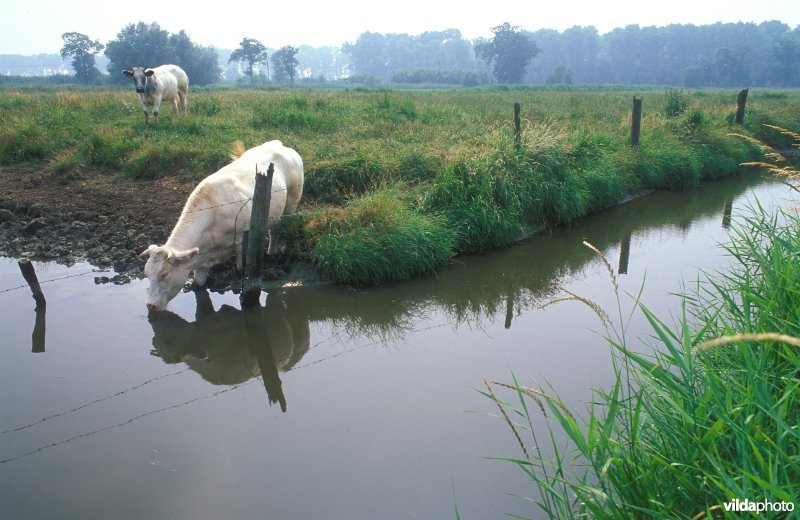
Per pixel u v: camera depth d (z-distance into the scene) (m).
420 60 181.75
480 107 22.03
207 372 5.90
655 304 7.24
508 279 8.55
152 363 5.92
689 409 3.00
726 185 14.70
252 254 6.95
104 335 6.36
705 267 8.70
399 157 11.16
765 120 19.42
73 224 9.12
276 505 4.00
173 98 17.64
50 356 5.89
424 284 8.20
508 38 114.94
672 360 3.55
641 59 148.12
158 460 4.46
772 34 155.75
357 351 6.39
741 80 125.00
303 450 4.60
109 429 4.82
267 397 5.42
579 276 8.62
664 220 11.63
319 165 10.79
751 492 2.33
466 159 10.29
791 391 2.68
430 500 4.03
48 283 7.51
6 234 9.02
